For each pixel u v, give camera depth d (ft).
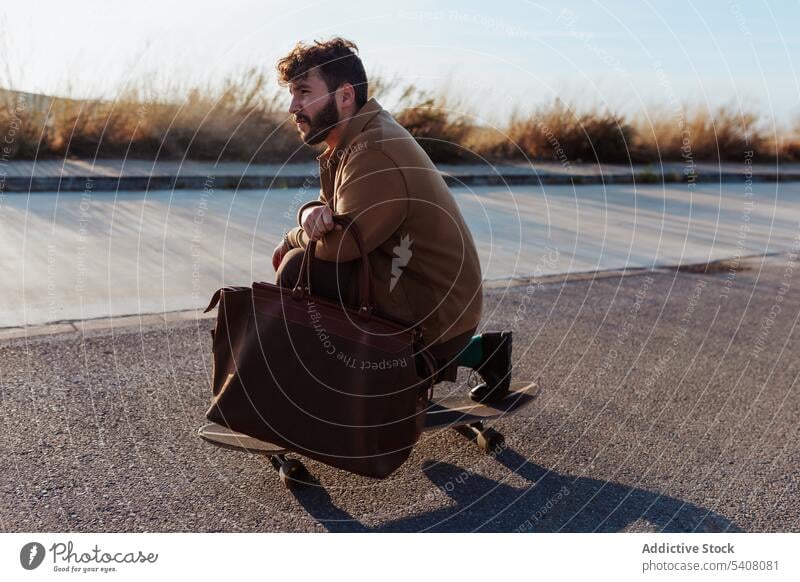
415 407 7.80
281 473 8.66
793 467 9.77
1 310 13.67
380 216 7.79
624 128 41.68
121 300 14.75
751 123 49.11
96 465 8.93
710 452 10.09
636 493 8.99
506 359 9.65
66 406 10.32
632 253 22.84
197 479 8.79
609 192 35.06
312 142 8.44
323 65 8.07
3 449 9.09
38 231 19.43
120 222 21.11
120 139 29.58
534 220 26.68
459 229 8.38
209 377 11.66
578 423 10.80
